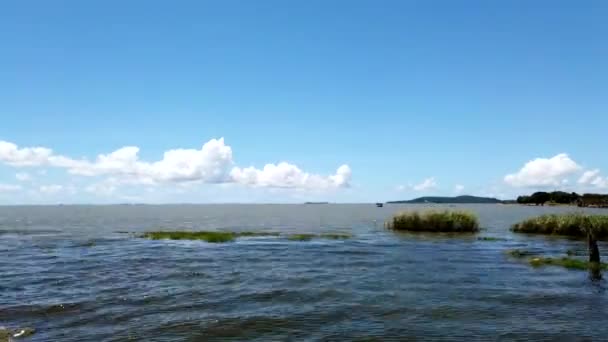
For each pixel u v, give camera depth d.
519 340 16.55
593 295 23.22
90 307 21.08
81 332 17.44
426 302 21.83
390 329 17.78
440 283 26.30
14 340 16.48
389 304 21.47
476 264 33.38
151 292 24.20
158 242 53.03
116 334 17.20
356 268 31.83
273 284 26.22
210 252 42.34
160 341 16.45
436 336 16.98
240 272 30.39
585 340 16.56
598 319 19.09
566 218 58.53
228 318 19.22
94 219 134.50
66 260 36.91
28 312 20.19
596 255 32.50
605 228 53.44
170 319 19.12
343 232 69.25
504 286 25.39
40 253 42.38
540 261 33.53
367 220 115.69
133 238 58.88
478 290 24.41
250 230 79.69
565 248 42.41
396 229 67.94
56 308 20.86
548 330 17.67
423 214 66.50
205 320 18.94
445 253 39.81
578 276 28.34
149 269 31.92
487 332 17.44
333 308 20.80
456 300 22.23
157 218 142.12
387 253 40.22
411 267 32.09
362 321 18.81
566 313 19.98
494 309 20.59
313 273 29.84
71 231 77.38
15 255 40.81
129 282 27.08
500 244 46.94
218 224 103.06
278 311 20.30
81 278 28.41
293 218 137.38
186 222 113.94
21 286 25.89
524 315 19.66
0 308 20.84
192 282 26.97
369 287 25.25
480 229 69.44
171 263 34.84
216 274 29.67
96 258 38.19
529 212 153.50
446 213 65.81
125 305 21.45
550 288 24.84
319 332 17.45
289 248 45.31
